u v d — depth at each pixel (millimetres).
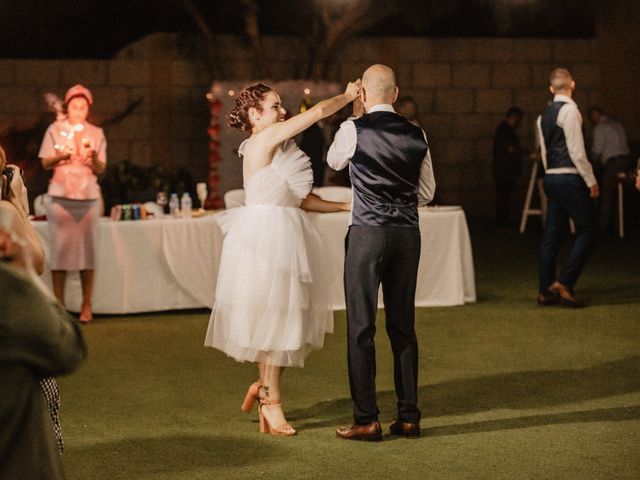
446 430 5129
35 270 2957
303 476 4453
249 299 4973
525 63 17000
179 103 16047
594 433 5031
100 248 8344
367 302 4867
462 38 16812
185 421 5363
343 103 5000
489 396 5789
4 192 3205
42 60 15484
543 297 8664
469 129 16938
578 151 8234
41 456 2695
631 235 13930
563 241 13305
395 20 17406
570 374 6281
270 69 16094
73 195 8047
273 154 5055
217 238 8547
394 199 4852
